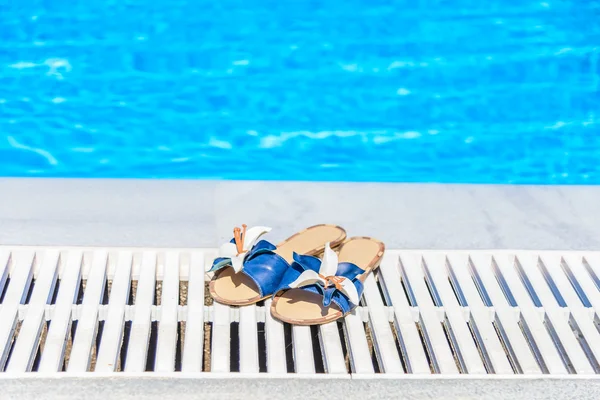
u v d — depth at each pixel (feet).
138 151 11.59
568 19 14.69
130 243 8.06
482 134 12.07
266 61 13.65
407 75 13.34
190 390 6.01
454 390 6.13
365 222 8.62
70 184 9.06
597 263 7.88
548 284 7.73
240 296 7.13
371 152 11.70
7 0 14.89
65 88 12.82
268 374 6.24
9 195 8.77
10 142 11.60
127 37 14.07
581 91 12.96
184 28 14.38
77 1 15.01
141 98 12.70
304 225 8.51
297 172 11.29
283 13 14.85
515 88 13.04
